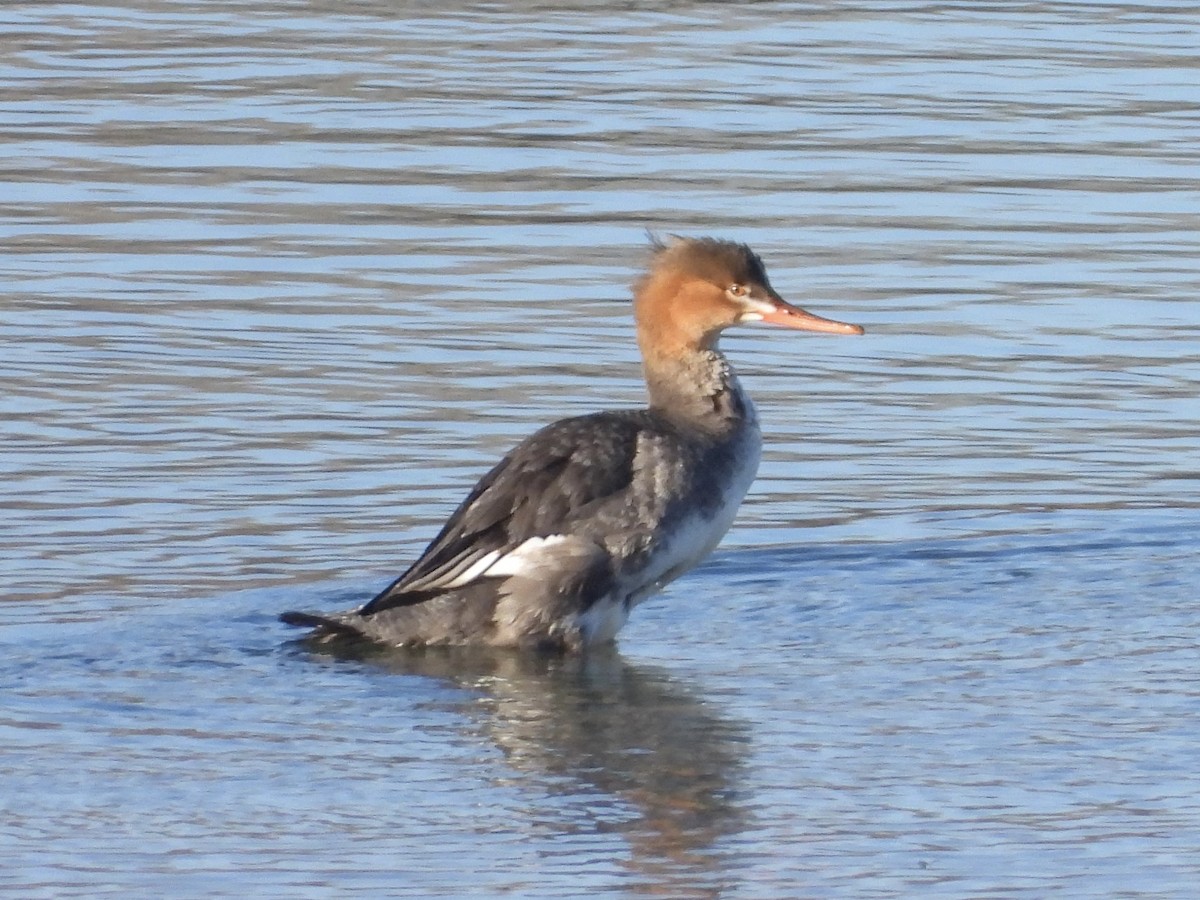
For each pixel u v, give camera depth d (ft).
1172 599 41.32
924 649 38.55
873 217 64.85
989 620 40.22
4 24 84.89
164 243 62.64
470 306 58.39
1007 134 72.38
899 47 82.38
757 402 52.75
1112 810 30.55
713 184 67.46
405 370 53.93
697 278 41.65
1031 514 46.26
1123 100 75.77
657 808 30.83
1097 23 85.71
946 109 74.79
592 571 38.88
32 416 50.42
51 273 60.18
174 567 42.42
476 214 65.16
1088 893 27.71
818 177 68.23
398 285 59.88
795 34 84.43
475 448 49.24
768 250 62.03
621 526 39.14
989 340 56.44
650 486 39.45
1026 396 53.01
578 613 38.91
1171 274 60.80
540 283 60.08
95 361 54.08
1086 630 39.47
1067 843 29.35
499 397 52.26
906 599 41.52
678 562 40.22
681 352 41.70
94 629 39.06
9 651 37.70
